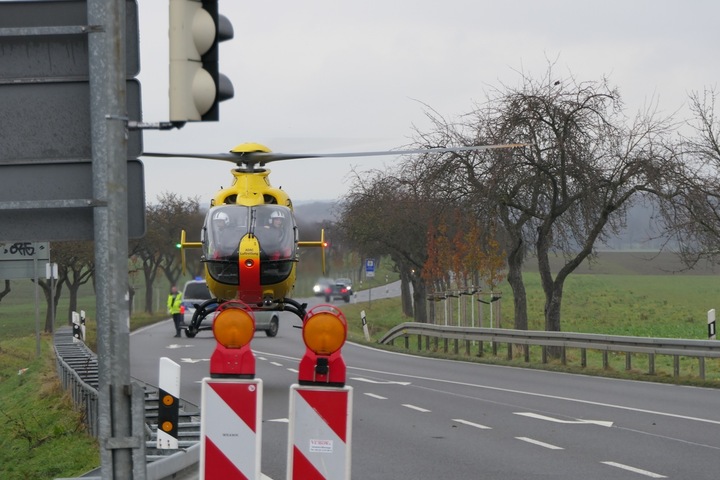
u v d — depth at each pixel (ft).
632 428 68.80
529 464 54.29
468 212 160.15
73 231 25.48
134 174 25.41
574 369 121.60
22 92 25.39
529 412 78.74
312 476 29.78
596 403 84.89
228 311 31.30
